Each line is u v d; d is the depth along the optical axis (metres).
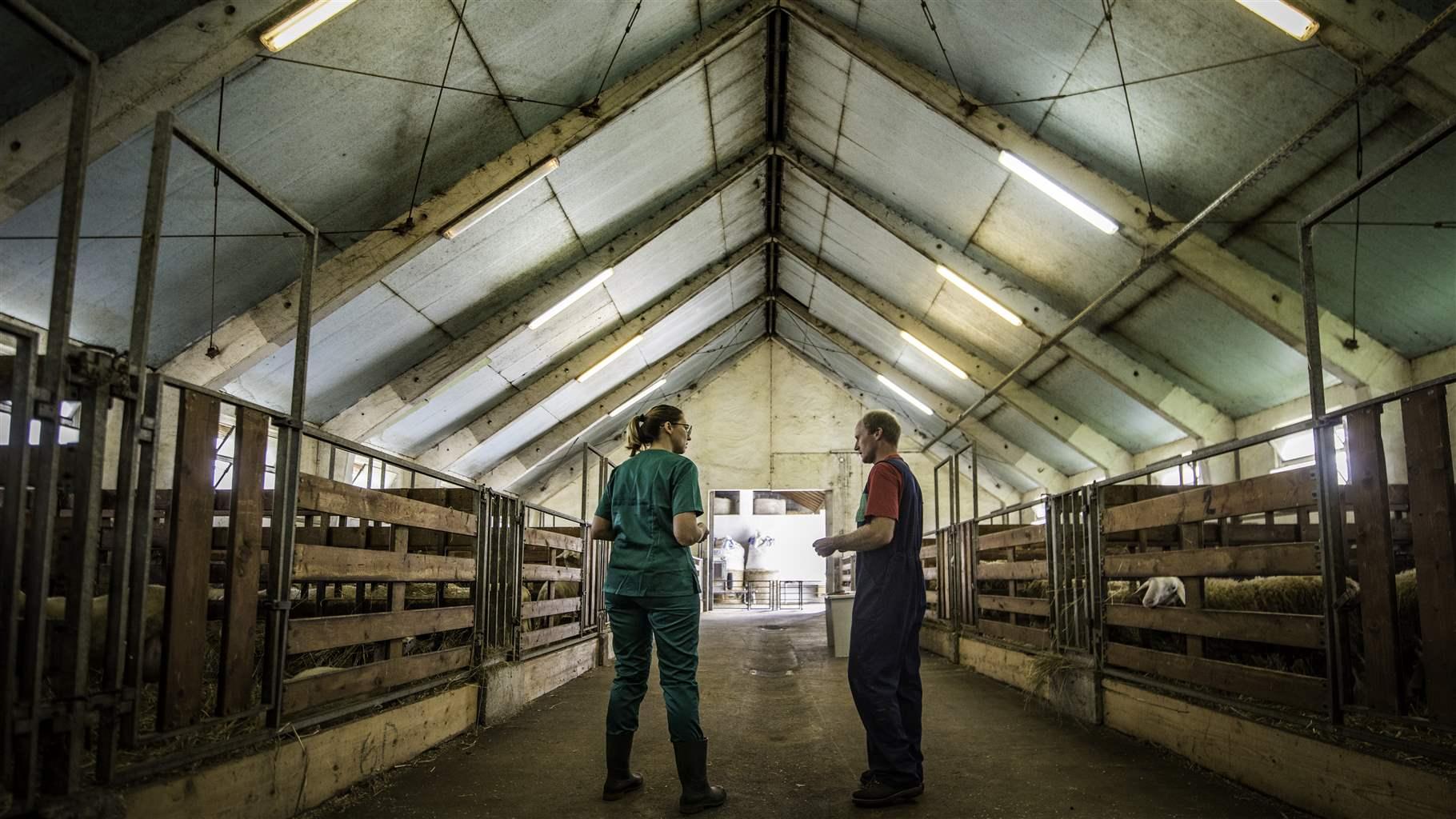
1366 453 2.67
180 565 2.27
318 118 5.82
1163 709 3.79
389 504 3.41
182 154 5.36
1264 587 3.93
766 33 8.65
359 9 5.21
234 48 4.70
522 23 6.20
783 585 24.41
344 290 7.11
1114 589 5.20
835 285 13.66
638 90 7.61
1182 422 10.05
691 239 12.07
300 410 2.81
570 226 9.37
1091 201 7.41
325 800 2.86
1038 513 17.69
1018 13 6.41
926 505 19.38
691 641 2.98
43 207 5.26
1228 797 2.97
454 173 7.25
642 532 3.05
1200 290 8.19
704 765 2.88
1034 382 12.71
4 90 4.43
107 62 4.55
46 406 1.81
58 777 1.86
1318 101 5.56
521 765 3.52
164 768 2.14
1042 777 3.28
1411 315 6.96
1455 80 4.57
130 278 6.15
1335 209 2.83
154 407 2.17
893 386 16.19
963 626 7.98
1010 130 7.54
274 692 2.62
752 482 19.53
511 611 5.05
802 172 10.95
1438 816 2.22
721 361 19.19
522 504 5.24
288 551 2.71
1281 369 8.67
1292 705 2.97
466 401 12.18
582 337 12.68
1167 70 6.04
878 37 7.78
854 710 5.09
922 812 2.82
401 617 3.53
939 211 9.77
